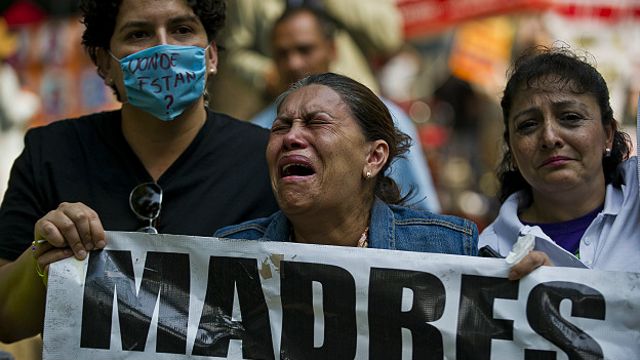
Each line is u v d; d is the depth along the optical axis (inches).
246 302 212.1
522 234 233.1
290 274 211.5
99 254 214.4
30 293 223.8
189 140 251.0
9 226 241.1
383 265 209.5
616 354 201.8
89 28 248.8
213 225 243.4
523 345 204.5
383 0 456.1
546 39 497.4
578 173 229.8
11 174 251.8
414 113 562.9
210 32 254.2
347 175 215.0
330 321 209.2
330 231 221.0
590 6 495.8
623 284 203.3
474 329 206.1
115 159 249.1
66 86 611.5
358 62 443.5
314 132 213.8
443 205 545.6
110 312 212.5
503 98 243.9
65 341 211.6
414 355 206.8
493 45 522.9
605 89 236.2
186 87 243.8
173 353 211.0
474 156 557.6
